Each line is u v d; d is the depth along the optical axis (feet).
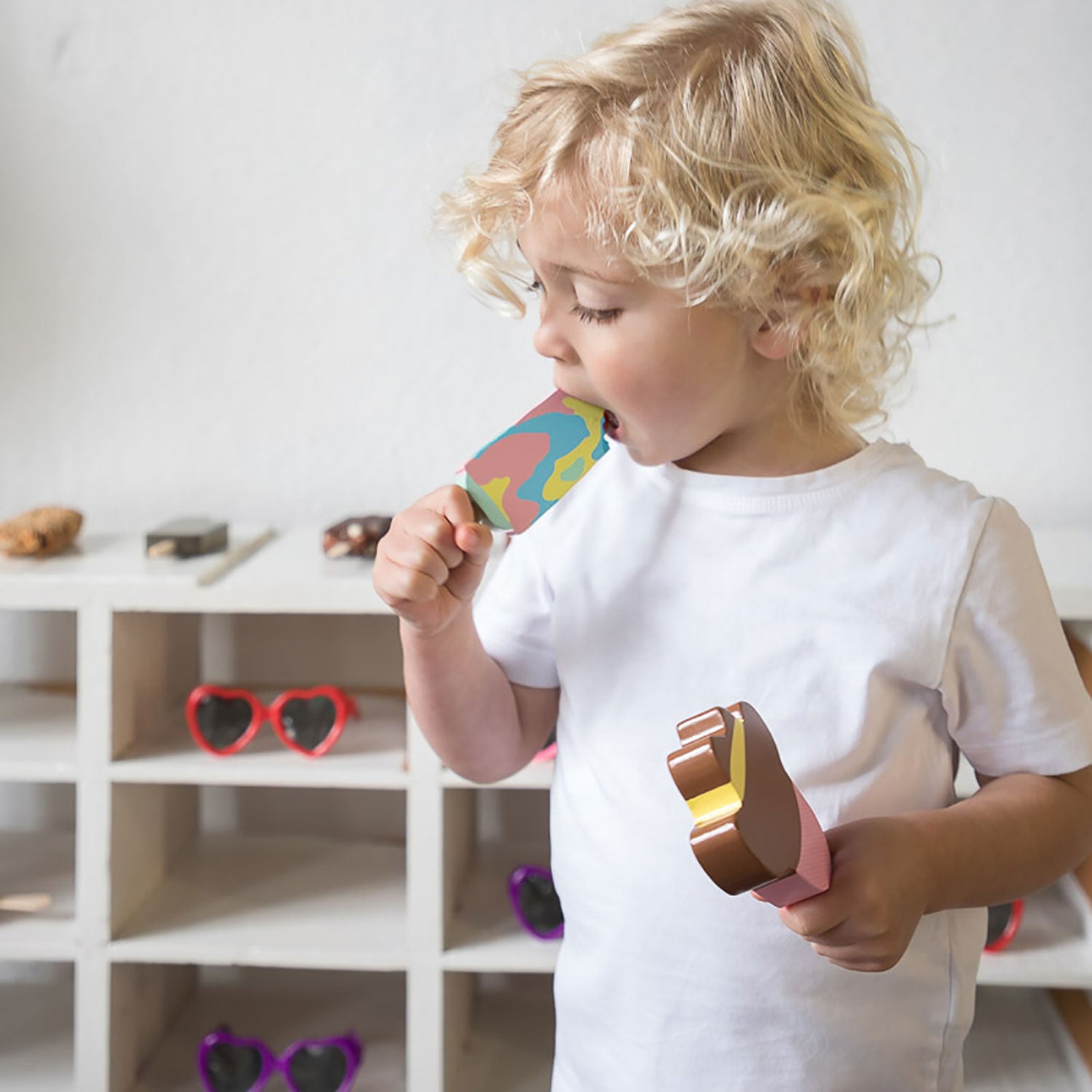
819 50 2.30
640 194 2.07
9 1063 4.83
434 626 2.35
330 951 4.41
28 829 5.60
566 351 2.24
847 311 2.26
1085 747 2.35
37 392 5.32
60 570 4.43
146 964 4.89
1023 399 5.03
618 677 2.46
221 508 5.34
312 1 5.04
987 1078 4.55
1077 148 4.89
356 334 5.21
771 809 1.72
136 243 5.22
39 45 5.13
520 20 4.98
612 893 2.42
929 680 2.32
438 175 5.09
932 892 2.10
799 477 2.40
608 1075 2.47
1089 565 4.33
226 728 4.53
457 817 4.75
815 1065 2.35
